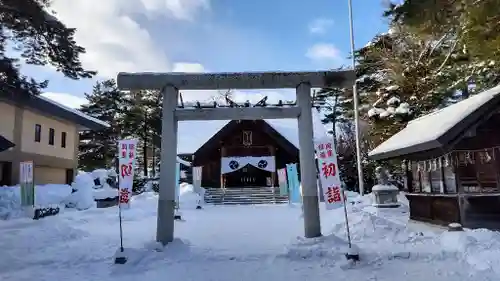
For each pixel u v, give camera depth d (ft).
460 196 29.25
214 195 88.89
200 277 19.94
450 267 20.68
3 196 53.98
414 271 20.16
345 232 30.83
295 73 30.53
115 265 22.22
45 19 39.52
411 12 24.97
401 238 27.81
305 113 30.42
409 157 37.76
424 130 32.37
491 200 28.53
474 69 45.70
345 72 30.50
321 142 25.85
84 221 45.73
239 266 22.15
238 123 96.84
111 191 74.79
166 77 29.55
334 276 19.75
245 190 90.99
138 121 124.67
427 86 57.77
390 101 59.06
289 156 100.94
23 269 21.98
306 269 21.25
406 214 44.83
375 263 21.90
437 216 32.91
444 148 28.02
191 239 31.45
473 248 22.71
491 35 27.66
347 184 98.78
